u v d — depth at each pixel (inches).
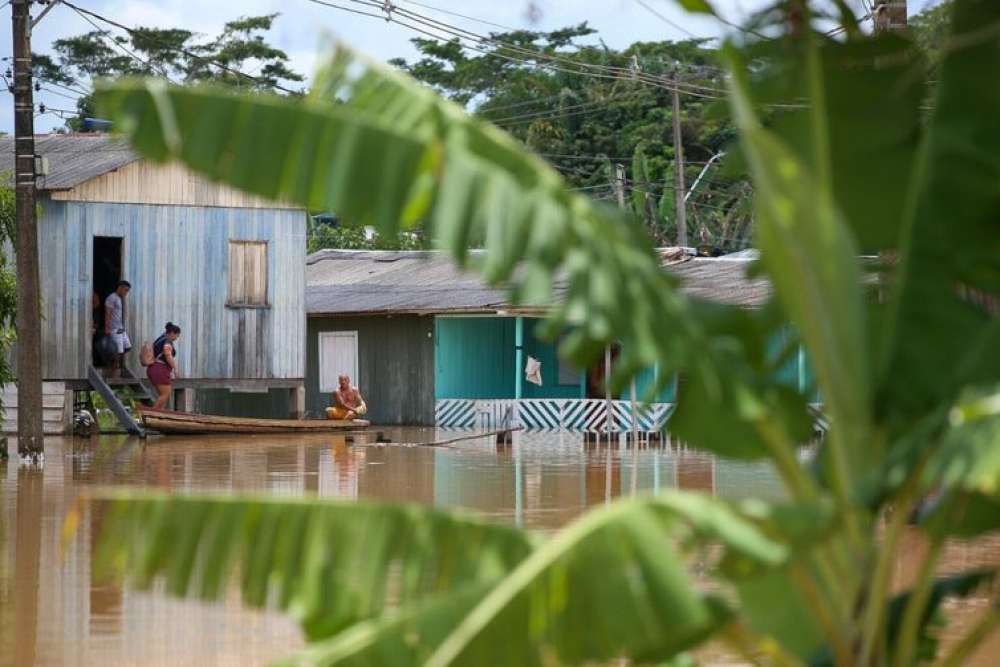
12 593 959.0
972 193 402.9
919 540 1115.3
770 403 372.2
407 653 324.2
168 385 2738.7
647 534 314.7
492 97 3853.3
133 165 2783.0
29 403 2105.1
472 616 316.2
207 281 2861.7
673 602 309.4
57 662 764.0
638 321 341.4
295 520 344.5
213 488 1692.9
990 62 411.5
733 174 473.7
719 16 394.3
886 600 372.8
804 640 427.8
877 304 453.1
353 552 343.3
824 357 371.9
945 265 400.8
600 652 312.0
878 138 450.3
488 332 3351.4
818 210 359.3
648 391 350.0
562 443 2677.2
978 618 870.4
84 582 1002.7
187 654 783.1
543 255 336.8
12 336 2187.5
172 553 342.6
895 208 452.4
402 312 3191.4
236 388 2883.9
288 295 2938.0
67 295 2723.9
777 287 378.0
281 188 343.6
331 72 374.9
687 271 2938.0
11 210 2233.0
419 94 366.9
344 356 3516.2
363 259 4057.6
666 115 4178.2
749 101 390.6
